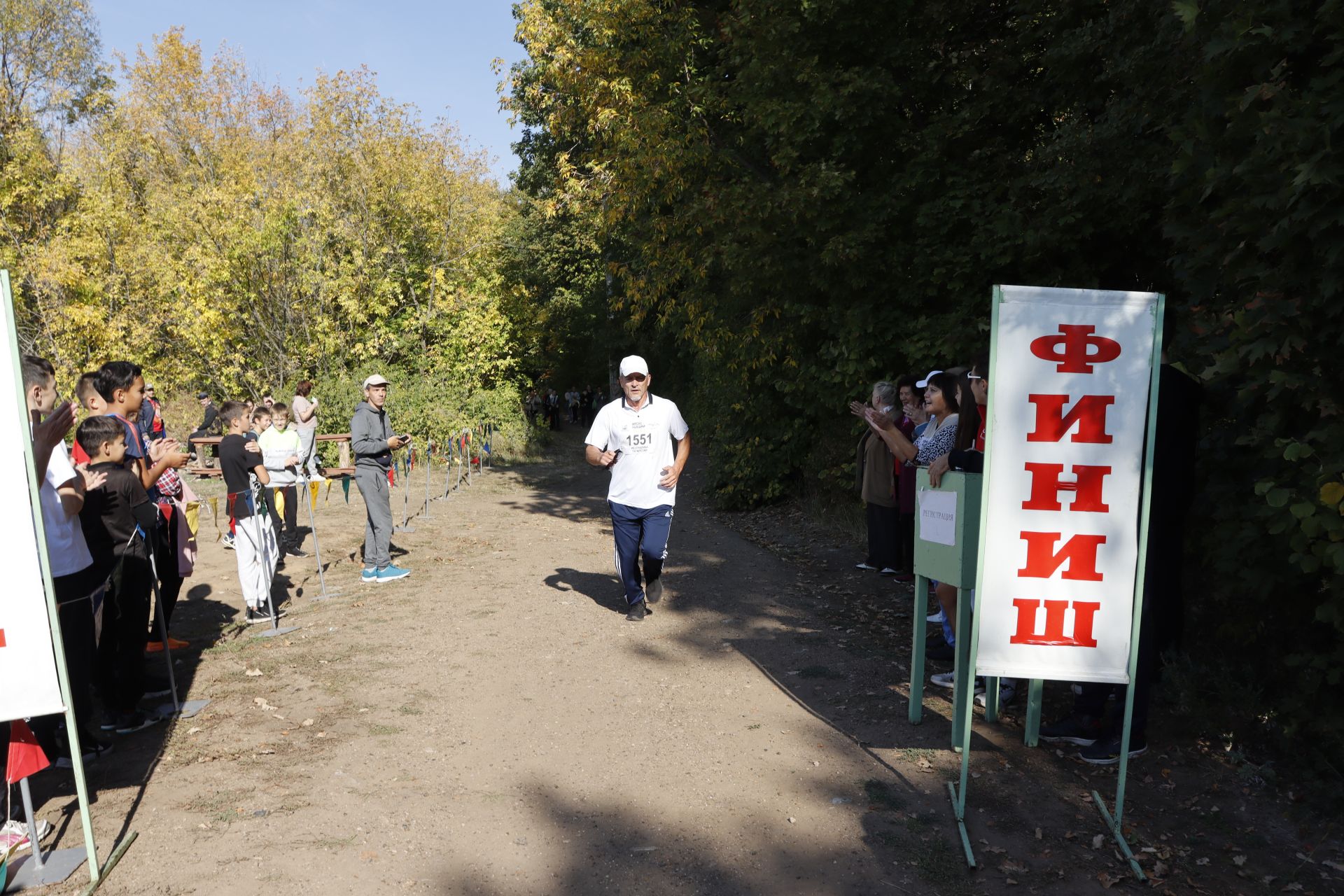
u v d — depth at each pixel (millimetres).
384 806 4043
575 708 5344
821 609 7707
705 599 8078
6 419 3258
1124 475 3770
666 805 4086
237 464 7789
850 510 11859
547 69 16547
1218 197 4898
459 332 24641
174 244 22578
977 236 8984
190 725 5027
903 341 10039
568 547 11008
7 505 3271
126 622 4863
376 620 7363
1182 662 4863
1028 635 3805
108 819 3900
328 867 3516
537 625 7195
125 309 24281
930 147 9727
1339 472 3672
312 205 22109
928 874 3504
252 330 22250
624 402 7223
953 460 4547
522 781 4332
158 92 28094
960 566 4398
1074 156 7812
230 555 10266
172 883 3379
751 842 3754
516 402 26812
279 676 5934
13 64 30406
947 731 4930
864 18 10125
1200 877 3486
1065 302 3725
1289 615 4512
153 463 5363
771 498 13984
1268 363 4078
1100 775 4352
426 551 10695
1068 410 3752
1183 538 4715
